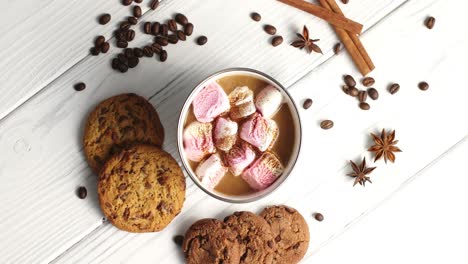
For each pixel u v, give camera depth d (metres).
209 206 0.65
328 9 0.65
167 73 0.65
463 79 0.67
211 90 0.60
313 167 0.66
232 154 0.61
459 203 0.68
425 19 0.67
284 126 0.62
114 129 0.63
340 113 0.66
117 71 0.65
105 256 0.65
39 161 0.64
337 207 0.67
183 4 0.65
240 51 0.66
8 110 0.64
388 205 0.67
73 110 0.65
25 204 0.64
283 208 0.65
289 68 0.66
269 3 0.66
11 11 0.64
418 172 0.67
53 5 0.64
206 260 0.64
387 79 0.67
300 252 0.65
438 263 0.68
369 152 0.67
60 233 0.65
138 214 0.62
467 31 0.67
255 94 0.61
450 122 0.67
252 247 0.64
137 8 0.64
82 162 0.65
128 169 0.62
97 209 0.65
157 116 0.64
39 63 0.64
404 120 0.67
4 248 0.64
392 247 0.67
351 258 0.67
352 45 0.65
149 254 0.65
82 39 0.65
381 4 0.66
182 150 0.60
